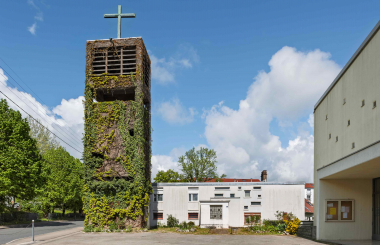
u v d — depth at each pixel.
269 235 25.52
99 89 30.17
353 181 21.08
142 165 28.89
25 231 25.97
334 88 19.66
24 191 32.28
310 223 27.00
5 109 33.03
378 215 20.02
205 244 18.59
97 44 30.53
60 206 53.44
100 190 28.16
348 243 18.12
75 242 19.34
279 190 36.31
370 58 14.73
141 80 29.89
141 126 29.28
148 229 29.89
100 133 29.03
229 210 34.75
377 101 13.91
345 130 17.64
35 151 34.19
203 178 58.31
